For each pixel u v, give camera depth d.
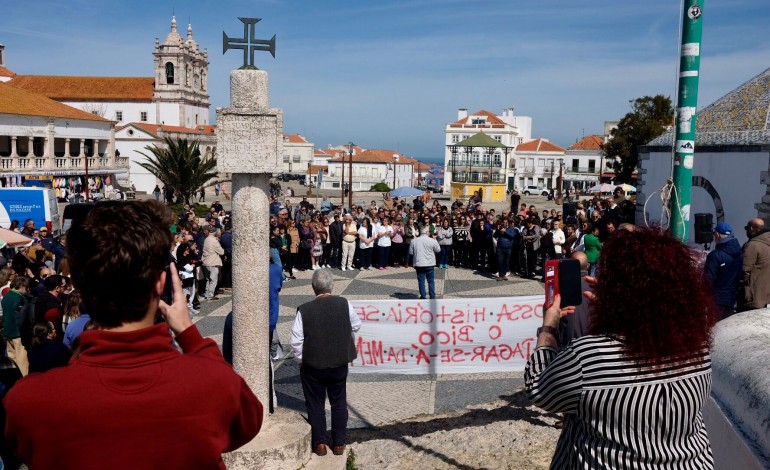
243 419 1.90
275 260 13.60
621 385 2.09
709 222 8.76
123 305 1.73
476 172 57.12
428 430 6.93
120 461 1.64
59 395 1.63
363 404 8.17
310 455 5.33
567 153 91.94
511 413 7.31
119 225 1.73
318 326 5.50
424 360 8.46
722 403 3.39
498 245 17.23
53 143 55.97
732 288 7.65
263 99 4.86
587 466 2.17
